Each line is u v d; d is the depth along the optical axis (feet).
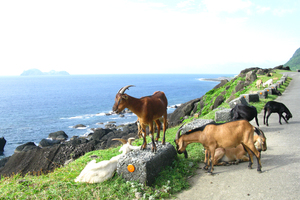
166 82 599.98
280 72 141.08
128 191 15.87
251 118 28.19
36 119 141.69
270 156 21.07
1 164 62.03
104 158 25.44
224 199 14.65
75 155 42.78
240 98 39.58
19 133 109.81
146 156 17.42
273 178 16.67
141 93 301.43
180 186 16.48
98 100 233.76
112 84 542.57
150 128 18.62
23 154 45.93
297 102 49.44
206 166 19.40
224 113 32.89
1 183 21.70
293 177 16.52
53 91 357.20
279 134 27.91
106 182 17.21
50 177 21.18
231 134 17.53
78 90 370.73
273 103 32.14
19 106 197.67
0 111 172.55
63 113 161.07
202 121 29.30
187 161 21.02
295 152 21.34
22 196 15.85
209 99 87.10
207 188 16.26
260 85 73.46
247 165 19.51
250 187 15.75
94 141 73.72
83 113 159.53
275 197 14.24
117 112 17.22
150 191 15.74
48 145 83.05
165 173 17.98
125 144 20.36
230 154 19.95
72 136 98.17
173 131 37.91
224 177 17.71
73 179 18.54
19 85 543.39
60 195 15.61
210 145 18.31
